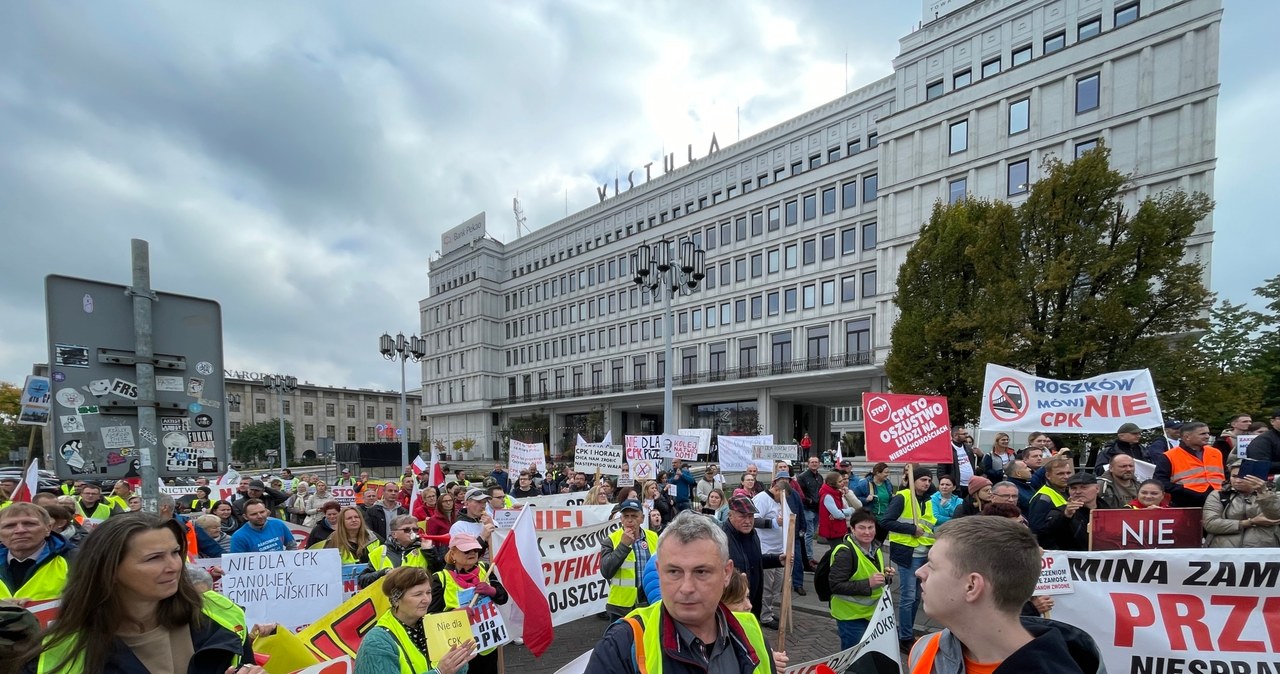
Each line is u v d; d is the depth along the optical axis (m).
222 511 8.15
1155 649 3.73
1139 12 26.11
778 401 43.28
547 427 59.66
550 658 6.33
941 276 21.52
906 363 21.89
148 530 2.18
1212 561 3.71
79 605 2.08
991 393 8.28
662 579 2.10
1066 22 28.19
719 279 45.81
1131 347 16.83
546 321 60.84
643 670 2.03
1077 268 17.56
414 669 3.26
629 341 52.28
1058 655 1.59
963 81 31.59
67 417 3.67
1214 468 6.04
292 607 4.46
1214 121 24.12
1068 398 7.95
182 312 4.21
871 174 36.59
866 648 3.06
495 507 7.42
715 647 2.16
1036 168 28.42
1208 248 23.97
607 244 54.91
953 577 1.74
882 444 6.58
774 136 43.09
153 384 3.95
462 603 4.15
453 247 71.31
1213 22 24.23
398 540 5.63
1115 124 26.33
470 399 65.56
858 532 5.12
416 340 30.45
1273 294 21.69
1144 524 4.77
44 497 6.00
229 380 72.94
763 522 7.69
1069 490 4.92
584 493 9.74
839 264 38.06
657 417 58.66
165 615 2.27
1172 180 24.94
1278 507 4.48
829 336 38.44
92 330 3.78
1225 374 16.67
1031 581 1.69
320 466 61.06
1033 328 18.27
